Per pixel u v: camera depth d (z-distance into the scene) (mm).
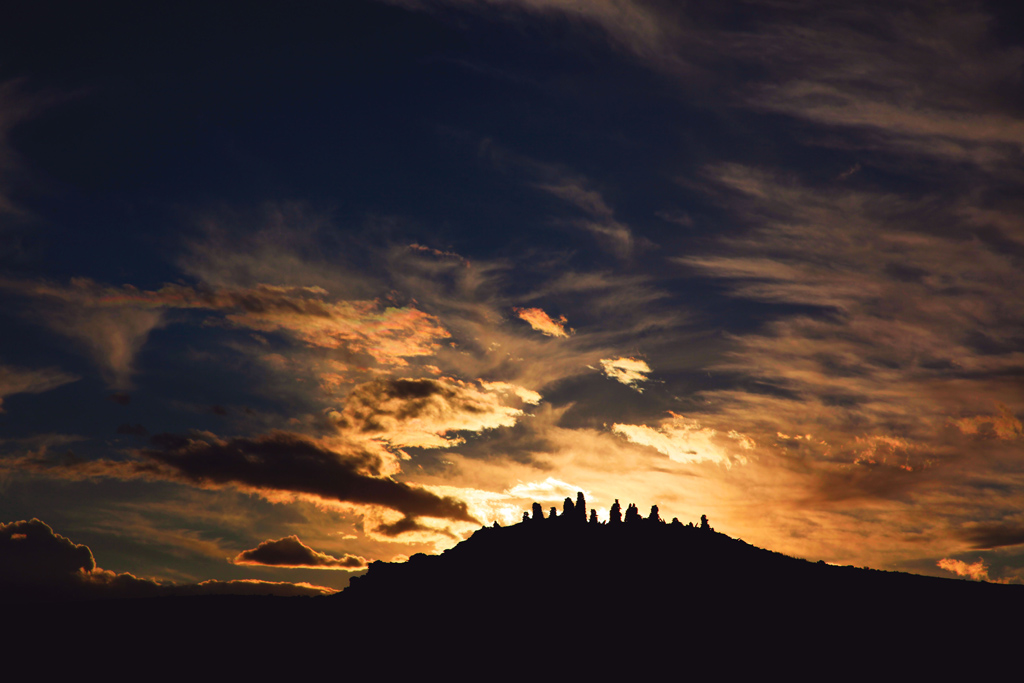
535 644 102500
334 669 97812
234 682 94438
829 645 100062
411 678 95188
